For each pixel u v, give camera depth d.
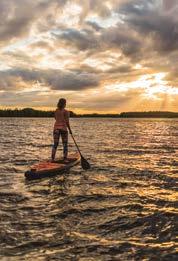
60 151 23.16
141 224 8.03
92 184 12.14
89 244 6.86
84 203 9.72
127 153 22.28
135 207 9.37
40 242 6.92
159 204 9.68
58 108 15.14
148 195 10.67
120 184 12.20
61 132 15.14
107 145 28.38
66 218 8.41
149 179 13.16
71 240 7.04
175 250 6.59
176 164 17.20
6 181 12.41
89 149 24.83
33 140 33.19
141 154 21.80
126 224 8.02
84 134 46.75
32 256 6.29
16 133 46.72
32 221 8.14
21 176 13.39
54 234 7.36
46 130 58.25
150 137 40.75
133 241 7.03
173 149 25.42
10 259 6.15
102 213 8.82
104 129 67.00
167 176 13.77
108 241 7.02
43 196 10.42
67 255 6.35
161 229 7.71
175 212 8.93
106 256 6.32
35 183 12.16
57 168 13.70
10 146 25.92
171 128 78.25
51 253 6.43
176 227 7.83
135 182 12.57
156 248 6.68
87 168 14.85
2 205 9.39
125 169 15.37
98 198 10.27
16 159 18.20
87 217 8.51
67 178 13.08
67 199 10.12
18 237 7.16
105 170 14.99
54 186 11.74
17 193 10.70
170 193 10.97
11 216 8.47
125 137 40.25
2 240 6.99
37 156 19.81
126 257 6.28
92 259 6.20
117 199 10.16
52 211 8.94
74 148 25.55
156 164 17.12
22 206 9.33
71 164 15.01
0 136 39.00
